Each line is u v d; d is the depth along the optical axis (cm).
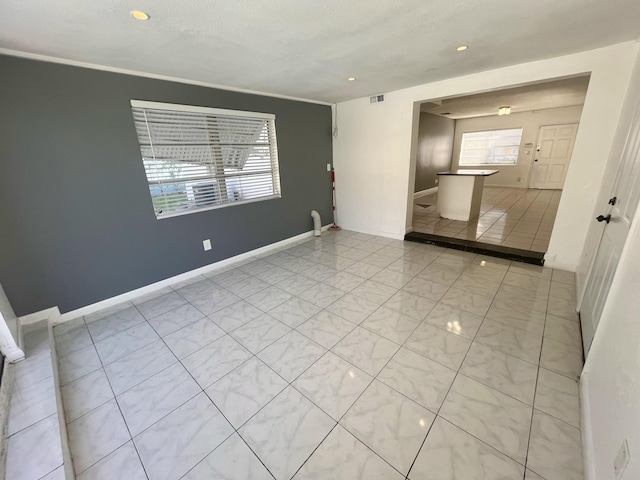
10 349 176
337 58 246
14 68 204
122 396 169
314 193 472
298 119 418
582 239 291
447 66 283
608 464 103
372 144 438
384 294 275
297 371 183
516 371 174
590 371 152
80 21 163
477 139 878
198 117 309
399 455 130
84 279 256
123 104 256
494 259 348
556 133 764
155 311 262
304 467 127
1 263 215
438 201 545
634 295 117
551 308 239
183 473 127
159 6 150
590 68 254
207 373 185
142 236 288
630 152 186
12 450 124
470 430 140
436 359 187
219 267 361
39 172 223
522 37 216
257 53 226
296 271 340
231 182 356
